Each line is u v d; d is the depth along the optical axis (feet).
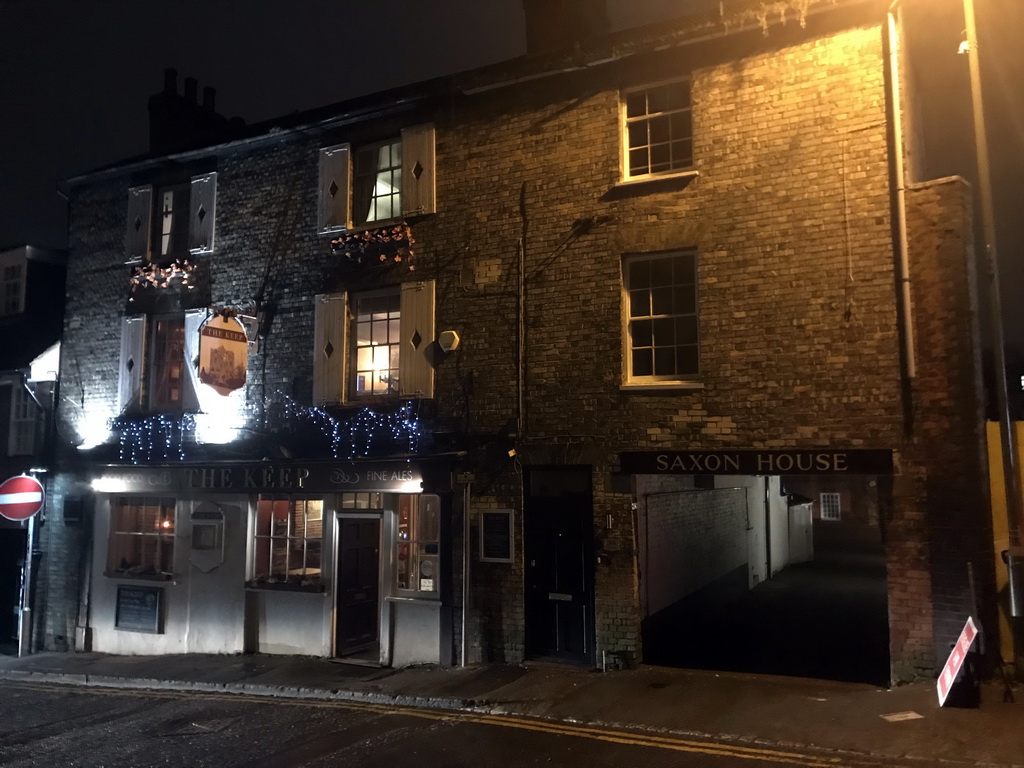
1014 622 28.04
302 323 43.11
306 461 40.68
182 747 27.37
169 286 47.24
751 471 31.37
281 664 39.63
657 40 34.47
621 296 35.14
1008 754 21.74
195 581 44.21
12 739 29.66
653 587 39.50
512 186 38.04
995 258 29.14
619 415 34.50
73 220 51.37
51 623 47.96
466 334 38.40
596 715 27.71
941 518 28.71
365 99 41.45
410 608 38.63
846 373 30.63
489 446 37.19
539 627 35.96
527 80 37.78
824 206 31.65
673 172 34.65
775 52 33.09
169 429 45.65
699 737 25.04
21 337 55.72
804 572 68.69
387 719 29.45
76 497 48.29
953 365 29.07
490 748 25.13
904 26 32.60
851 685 29.66
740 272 32.83
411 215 40.19
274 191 44.91
